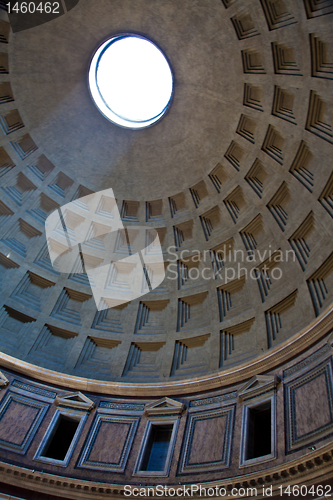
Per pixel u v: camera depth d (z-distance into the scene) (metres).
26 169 20.44
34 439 15.90
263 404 13.98
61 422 16.98
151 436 15.86
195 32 17.17
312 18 13.82
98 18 17.66
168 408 15.95
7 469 14.55
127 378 18.28
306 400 12.59
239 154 18.91
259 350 15.86
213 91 18.31
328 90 14.37
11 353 18.06
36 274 20.16
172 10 16.83
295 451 11.67
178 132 20.02
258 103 17.27
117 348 19.47
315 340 13.69
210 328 18.22
